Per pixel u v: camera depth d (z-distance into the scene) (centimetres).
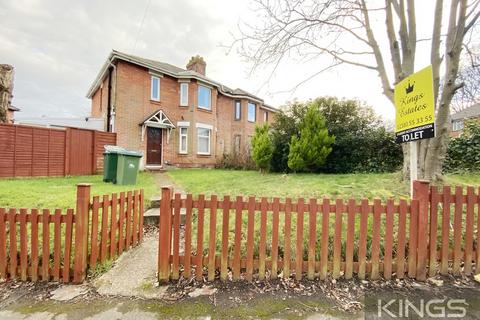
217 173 1156
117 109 1244
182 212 455
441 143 508
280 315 233
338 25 598
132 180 799
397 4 534
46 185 704
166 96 1449
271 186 661
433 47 493
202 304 248
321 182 666
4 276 293
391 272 290
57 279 289
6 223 322
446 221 294
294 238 345
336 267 288
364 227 289
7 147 854
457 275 293
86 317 229
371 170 870
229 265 303
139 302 252
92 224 301
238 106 1922
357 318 229
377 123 952
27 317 229
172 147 1482
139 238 405
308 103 1037
